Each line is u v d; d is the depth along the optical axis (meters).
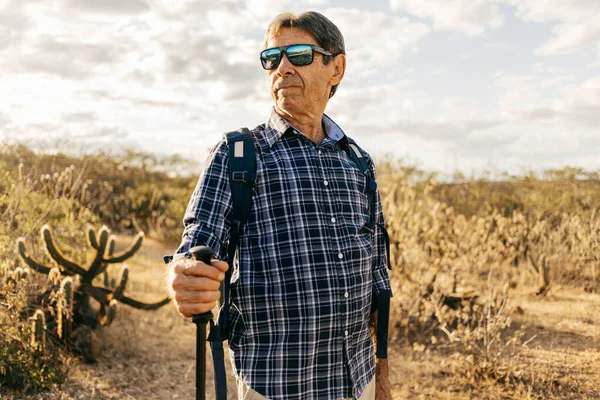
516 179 11.59
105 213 12.05
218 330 1.61
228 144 1.68
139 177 16.20
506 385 4.34
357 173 1.87
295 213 1.66
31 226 5.26
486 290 6.50
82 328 4.79
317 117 1.83
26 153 8.60
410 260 6.01
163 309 6.41
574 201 10.35
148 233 12.45
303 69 1.77
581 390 4.21
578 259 8.05
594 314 6.33
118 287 4.84
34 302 4.50
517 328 5.82
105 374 4.40
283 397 1.58
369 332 1.88
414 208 7.36
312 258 1.64
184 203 13.57
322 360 1.64
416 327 5.73
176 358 4.94
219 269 1.37
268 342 1.61
